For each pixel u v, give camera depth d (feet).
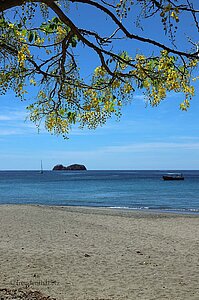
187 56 14.10
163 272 34.47
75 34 14.64
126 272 34.40
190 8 13.25
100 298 26.32
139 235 56.80
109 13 13.89
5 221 71.72
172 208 120.16
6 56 15.80
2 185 303.68
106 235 56.29
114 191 218.79
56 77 17.47
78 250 44.16
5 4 12.42
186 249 45.62
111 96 17.42
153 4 13.43
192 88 16.07
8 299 24.08
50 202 149.69
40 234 55.98
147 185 284.82
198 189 230.48
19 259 38.68
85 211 102.01
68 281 30.94
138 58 16.11
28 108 18.11
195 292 28.22
